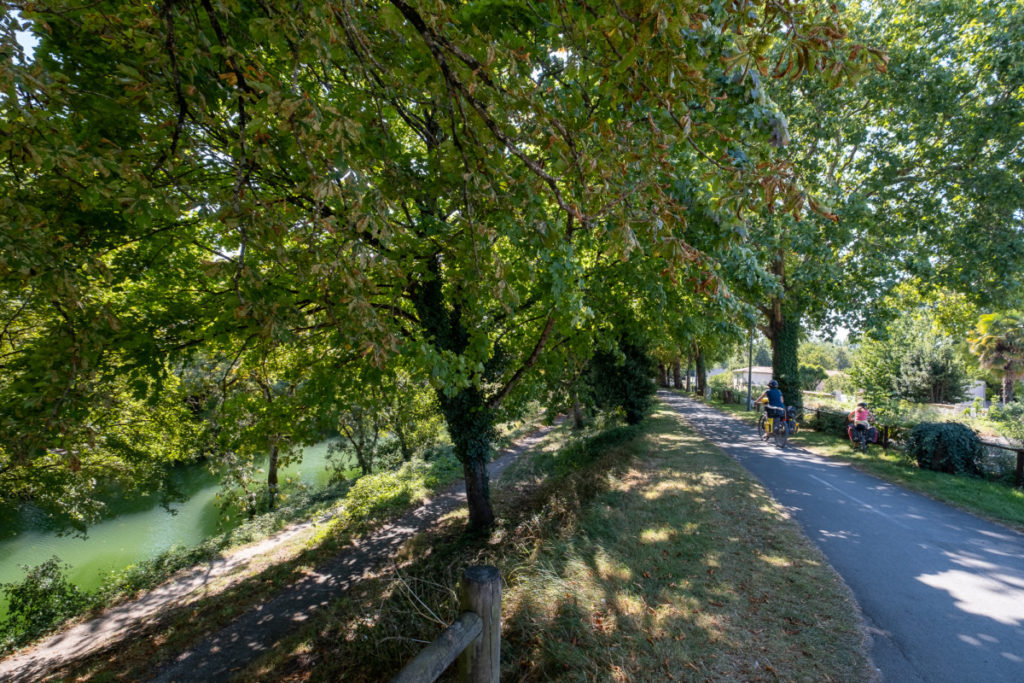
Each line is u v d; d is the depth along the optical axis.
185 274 6.81
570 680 3.61
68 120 3.43
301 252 3.48
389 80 3.19
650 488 8.42
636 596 4.70
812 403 19.55
